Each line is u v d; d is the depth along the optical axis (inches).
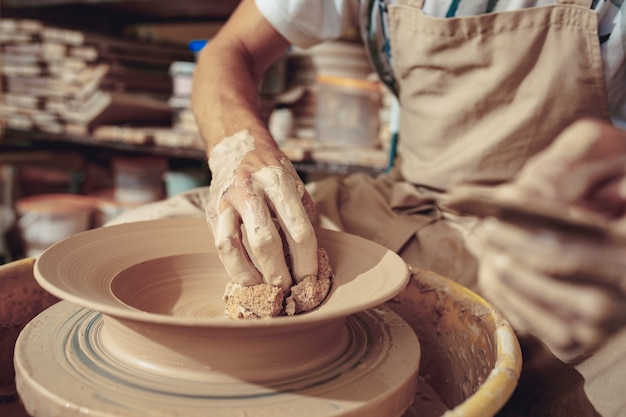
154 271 34.1
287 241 30.6
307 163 89.7
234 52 46.4
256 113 40.6
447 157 42.6
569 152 18.9
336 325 29.3
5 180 114.1
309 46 48.8
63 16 121.0
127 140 103.5
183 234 37.3
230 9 116.4
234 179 31.3
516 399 36.8
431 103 43.2
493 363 29.7
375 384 26.7
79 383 25.0
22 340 28.8
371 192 46.6
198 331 24.4
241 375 25.9
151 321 22.9
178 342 25.5
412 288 38.6
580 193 18.8
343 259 34.1
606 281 18.6
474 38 39.4
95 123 107.3
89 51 103.4
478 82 40.3
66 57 106.2
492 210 20.4
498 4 38.8
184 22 128.3
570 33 37.4
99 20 126.8
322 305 30.0
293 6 45.4
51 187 128.0
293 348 26.7
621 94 39.8
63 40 105.3
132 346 26.8
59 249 30.6
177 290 34.6
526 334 35.9
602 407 31.6
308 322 23.2
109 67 105.5
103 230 34.8
